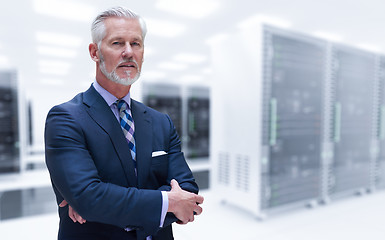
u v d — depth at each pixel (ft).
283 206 11.00
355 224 10.03
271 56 10.39
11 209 11.91
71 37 19.57
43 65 29.48
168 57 27.02
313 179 12.09
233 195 11.51
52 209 11.91
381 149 15.26
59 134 2.68
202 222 10.21
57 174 2.59
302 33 11.43
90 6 14.34
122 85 3.04
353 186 13.70
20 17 15.78
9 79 17.74
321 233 9.23
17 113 18.10
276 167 10.84
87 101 3.01
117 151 2.93
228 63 11.69
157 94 24.07
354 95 13.76
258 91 10.12
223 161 12.12
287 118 11.24
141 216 2.63
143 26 3.07
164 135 3.55
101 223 2.86
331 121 12.67
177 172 3.51
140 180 3.07
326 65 12.45
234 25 17.84
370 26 17.76
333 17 16.31
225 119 11.95
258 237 8.93
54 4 14.17
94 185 2.54
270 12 15.75
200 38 20.52
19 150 18.30
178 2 14.49
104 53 2.87
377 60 14.67
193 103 26.53
